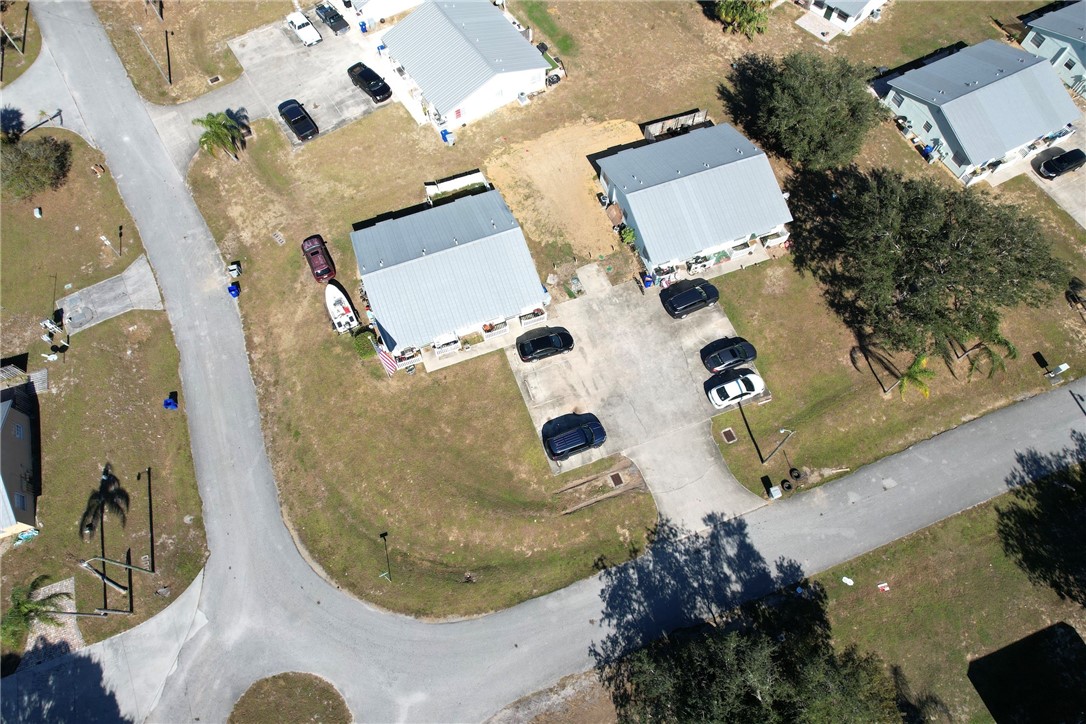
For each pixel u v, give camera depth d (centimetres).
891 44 5903
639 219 4494
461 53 5253
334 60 5731
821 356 4478
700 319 4584
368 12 5803
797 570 3903
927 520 4012
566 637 3781
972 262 3894
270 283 4762
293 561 4000
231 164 5222
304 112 5334
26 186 4950
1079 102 5547
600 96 5534
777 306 4631
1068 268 4559
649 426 4278
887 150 5294
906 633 3766
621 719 3591
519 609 3847
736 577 3897
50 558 3978
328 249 4862
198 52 5809
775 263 4762
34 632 3822
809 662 3250
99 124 5425
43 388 4409
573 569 3941
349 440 4253
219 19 5991
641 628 3788
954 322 3941
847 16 5869
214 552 4025
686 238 4488
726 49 5825
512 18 5956
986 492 4084
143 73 5694
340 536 4050
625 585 3891
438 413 4309
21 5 6025
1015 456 4181
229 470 4231
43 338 4588
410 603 3866
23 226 5025
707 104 5506
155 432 4325
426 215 4650
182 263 4859
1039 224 4750
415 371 4416
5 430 3997
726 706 3084
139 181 5178
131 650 3794
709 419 4300
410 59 5353
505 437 4253
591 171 5159
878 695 3359
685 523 4034
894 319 4150
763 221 4572
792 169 5153
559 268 4769
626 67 5700
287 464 4234
